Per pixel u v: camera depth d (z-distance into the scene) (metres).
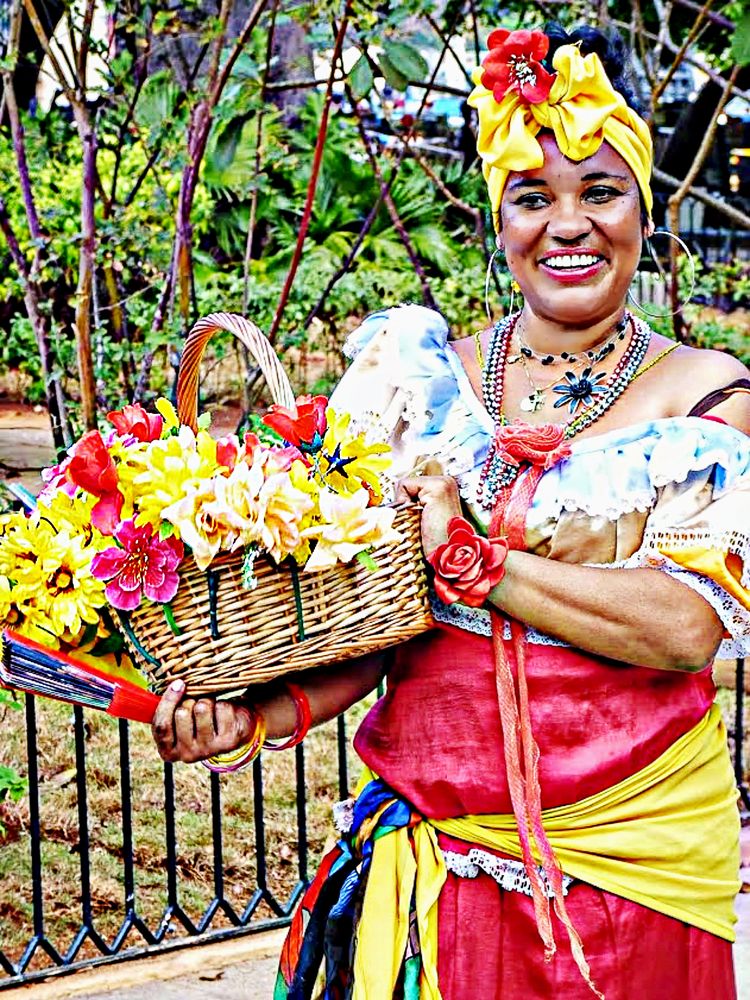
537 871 2.03
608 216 2.07
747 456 1.99
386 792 2.17
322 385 6.94
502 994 2.04
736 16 4.93
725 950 2.12
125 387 5.58
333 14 4.46
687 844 2.05
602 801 2.02
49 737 4.90
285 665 1.90
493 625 2.04
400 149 6.30
